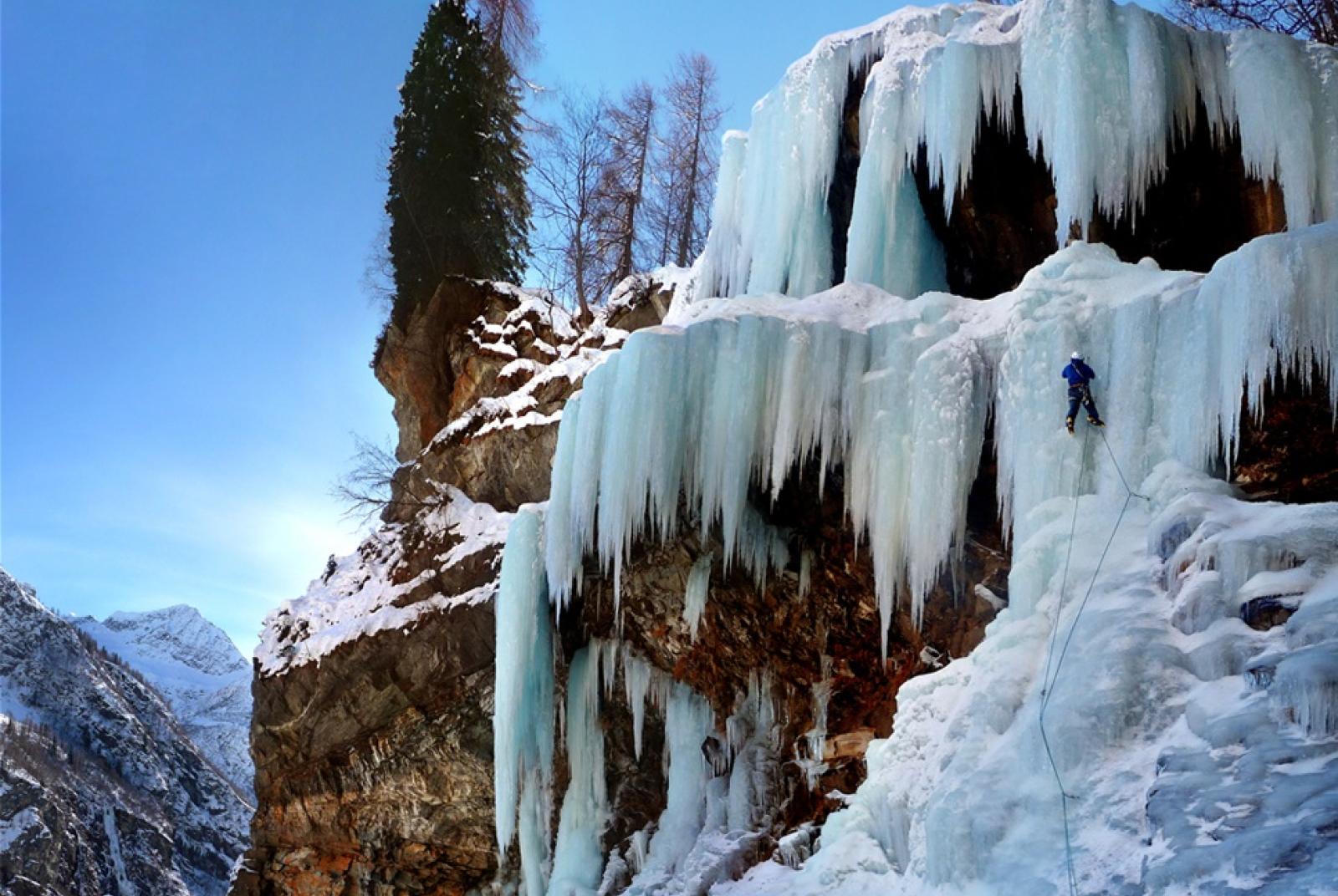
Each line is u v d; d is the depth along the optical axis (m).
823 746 15.33
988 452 13.50
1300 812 7.79
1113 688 9.86
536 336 24.98
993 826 9.77
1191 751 8.99
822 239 17.88
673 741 17.56
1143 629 10.19
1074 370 12.02
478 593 19.73
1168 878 8.00
